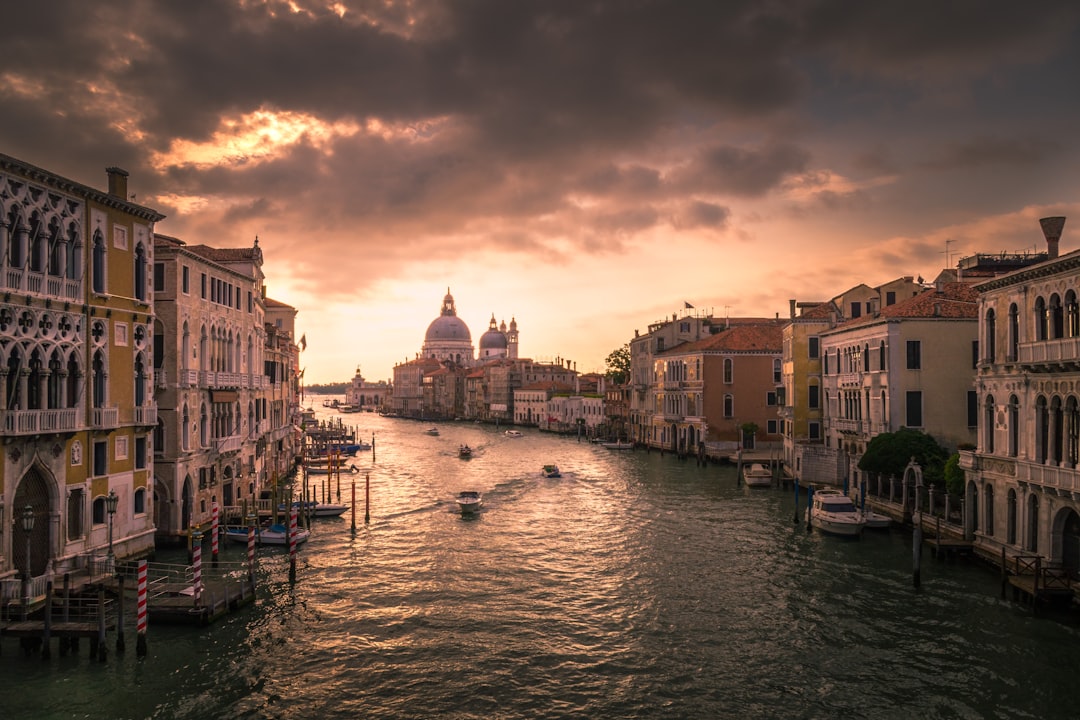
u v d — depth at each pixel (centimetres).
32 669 2192
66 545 2623
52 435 2530
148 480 3136
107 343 2861
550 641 2511
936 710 1992
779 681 2189
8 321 2377
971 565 3203
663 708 2044
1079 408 2541
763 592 2981
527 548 3803
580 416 13175
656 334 9062
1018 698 2034
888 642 2431
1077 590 2483
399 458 8906
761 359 7519
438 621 2697
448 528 4344
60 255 2625
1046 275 2739
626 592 3017
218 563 3262
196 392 3691
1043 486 2662
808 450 5278
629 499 5278
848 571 3222
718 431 7475
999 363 3047
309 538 4047
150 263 3155
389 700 2095
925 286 5816
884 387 4347
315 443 9106
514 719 1992
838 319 5625
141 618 2289
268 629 2591
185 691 2109
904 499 3869
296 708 2042
